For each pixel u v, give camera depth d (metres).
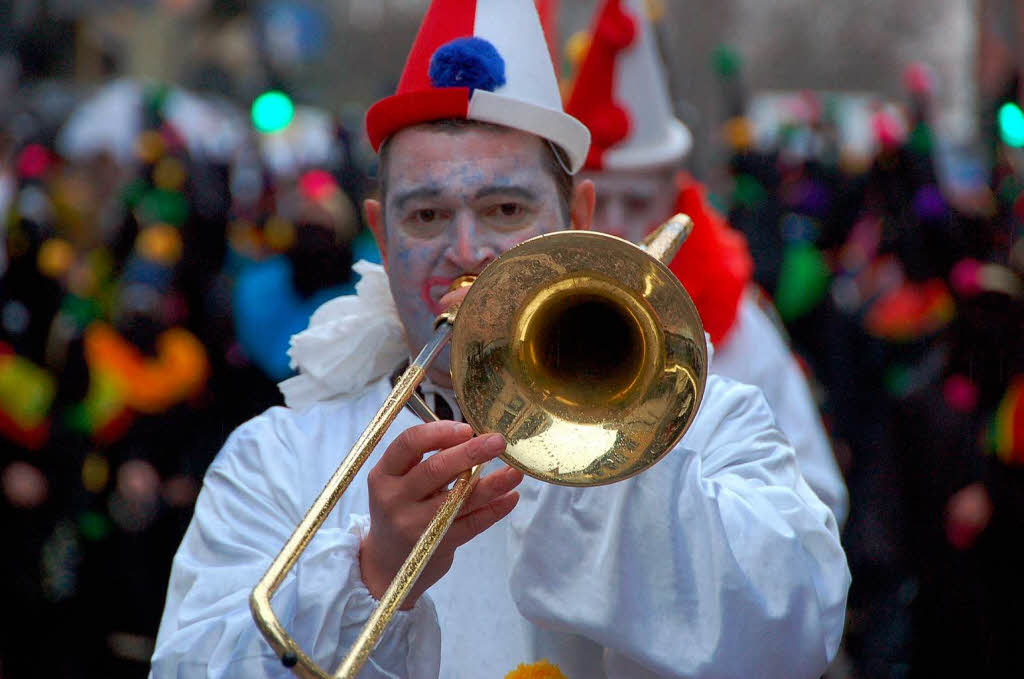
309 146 29.42
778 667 7.18
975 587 15.25
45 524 17.89
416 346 8.17
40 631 17.86
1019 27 27.88
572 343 6.98
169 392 18.78
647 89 14.18
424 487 6.58
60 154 27.41
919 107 26.45
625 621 7.23
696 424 8.06
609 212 14.16
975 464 15.66
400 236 7.96
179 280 20.97
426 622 7.13
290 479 8.09
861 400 21.53
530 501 7.57
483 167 7.78
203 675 7.07
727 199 24.48
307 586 7.03
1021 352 15.11
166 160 24.27
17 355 18.03
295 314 19.31
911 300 23.45
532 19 8.20
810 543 7.60
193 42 53.94
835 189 27.36
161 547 18.48
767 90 67.75
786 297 22.02
